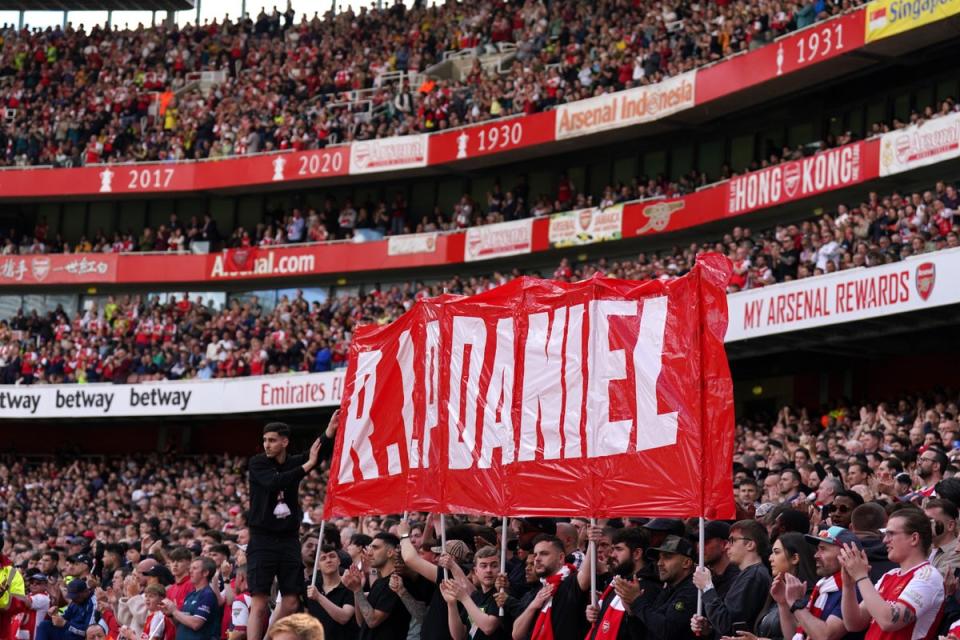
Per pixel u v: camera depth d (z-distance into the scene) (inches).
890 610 317.1
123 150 1756.9
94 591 684.1
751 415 1283.2
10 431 1742.1
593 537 409.1
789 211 1304.1
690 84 1310.3
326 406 1397.6
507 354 450.6
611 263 1475.1
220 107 1733.5
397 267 1558.8
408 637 492.4
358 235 1596.9
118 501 1374.3
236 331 1540.4
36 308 1802.4
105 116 1782.7
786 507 423.8
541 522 480.4
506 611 438.9
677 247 1237.1
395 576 480.1
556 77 1461.6
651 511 399.9
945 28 1113.4
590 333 426.6
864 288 973.8
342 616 504.1
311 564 563.5
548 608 424.2
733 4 1321.4
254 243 1732.3
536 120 1451.8
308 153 1624.0
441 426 463.2
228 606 580.1
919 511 332.5
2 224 1846.7
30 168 1748.3
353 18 1798.7
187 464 1520.7
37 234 1796.3
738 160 1416.1
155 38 1860.2
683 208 1315.2
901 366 1127.6
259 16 1865.2
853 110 1305.4
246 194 1777.8
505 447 442.6
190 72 1818.4
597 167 1550.2
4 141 1784.0
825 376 1200.8
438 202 1673.2
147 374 1551.4
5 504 1428.4
